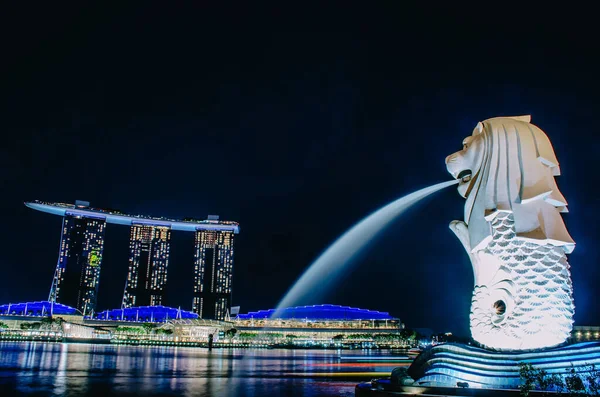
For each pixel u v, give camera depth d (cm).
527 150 2150
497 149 2198
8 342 14525
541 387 1762
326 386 3450
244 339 19938
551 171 2156
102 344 16038
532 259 2066
